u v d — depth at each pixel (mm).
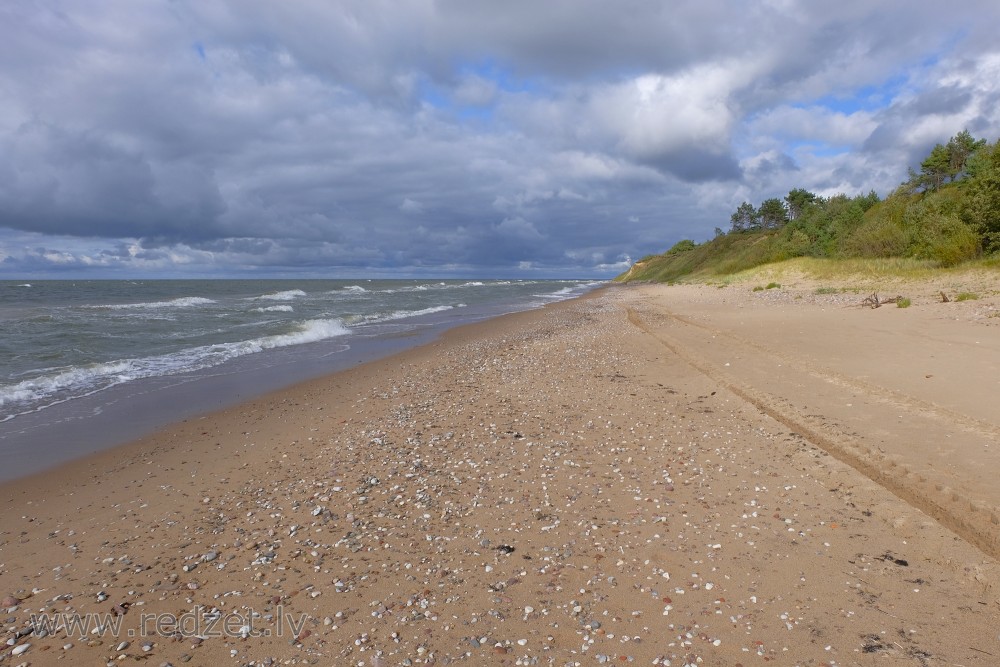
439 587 3887
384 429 7801
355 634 3430
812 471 5422
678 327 16359
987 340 10133
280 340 17422
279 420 8625
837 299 20172
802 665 2984
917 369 8578
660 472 5727
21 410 9305
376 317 26984
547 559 4184
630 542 4363
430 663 3146
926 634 3146
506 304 37562
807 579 3740
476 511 5039
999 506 4285
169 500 5629
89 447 7422
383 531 4742
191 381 11570
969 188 22906
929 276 21031
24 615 3719
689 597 3635
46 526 5105
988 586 3484
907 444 5727
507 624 3455
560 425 7555
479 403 9023
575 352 13539
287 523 4980
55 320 22156
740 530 4438
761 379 8992
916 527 4219
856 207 41156
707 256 68938
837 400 7473
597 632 3346
